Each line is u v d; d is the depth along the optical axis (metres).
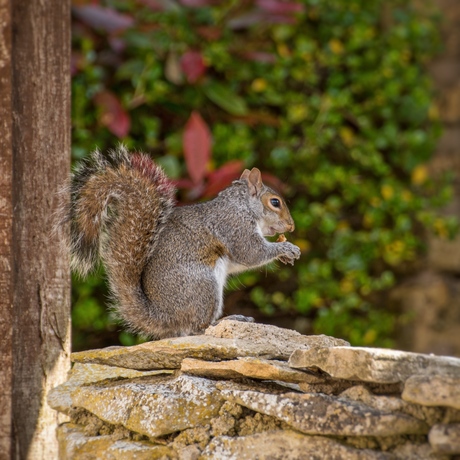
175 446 5.77
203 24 12.71
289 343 6.30
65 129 7.11
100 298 12.06
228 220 8.27
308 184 13.49
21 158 6.95
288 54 13.55
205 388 5.91
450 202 14.46
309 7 13.88
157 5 11.84
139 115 12.63
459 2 15.08
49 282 6.98
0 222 6.71
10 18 6.82
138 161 7.55
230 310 12.98
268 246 8.47
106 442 6.22
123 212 7.43
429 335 13.82
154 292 7.50
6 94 6.78
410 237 13.71
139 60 12.24
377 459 4.84
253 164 13.17
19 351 6.87
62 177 7.07
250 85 13.42
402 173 14.47
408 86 14.35
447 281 14.02
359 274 13.42
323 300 13.38
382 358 5.02
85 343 11.99
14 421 6.82
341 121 13.88
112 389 6.39
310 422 5.12
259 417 5.56
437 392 4.70
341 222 13.62
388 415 4.88
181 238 7.83
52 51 7.09
